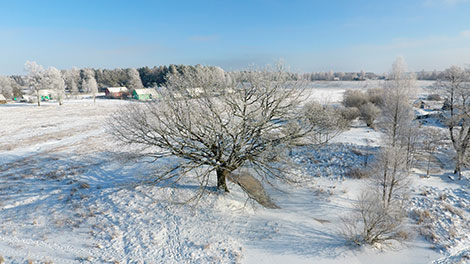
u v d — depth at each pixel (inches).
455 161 884.0
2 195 674.8
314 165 912.9
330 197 682.8
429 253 483.5
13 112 2294.5
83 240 496.7
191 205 599.2
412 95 1286.9
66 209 606.5
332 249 481.7
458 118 895.1
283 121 579.8
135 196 645.9
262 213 598.9
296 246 487.2
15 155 1036.5
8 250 464.1
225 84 536.1
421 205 645.9
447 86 901.8
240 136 563.8
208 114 537.6
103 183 763.4
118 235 509.4
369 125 1653.5
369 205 502.0
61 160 968.9
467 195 710.5
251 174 809.5
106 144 1206.3
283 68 554.3
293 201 669.3
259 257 456.8
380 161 607.2
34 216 577.6
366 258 464.4
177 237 503.2
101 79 6225.4
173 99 546.0
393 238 493.4
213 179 740.0
